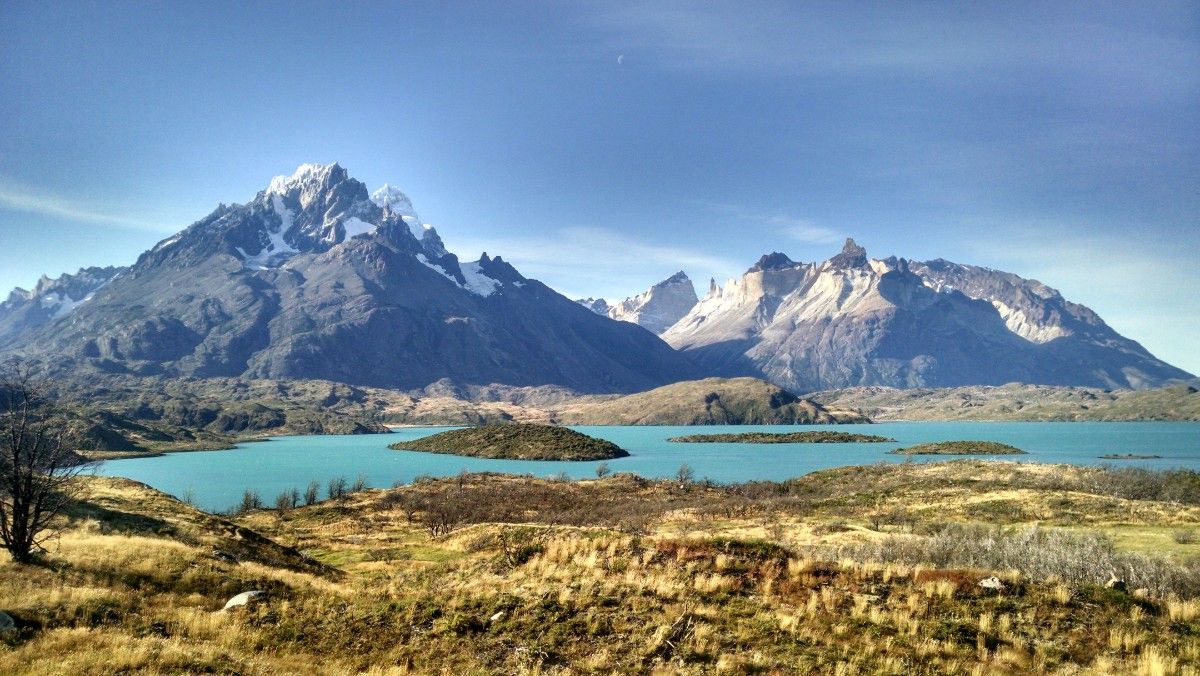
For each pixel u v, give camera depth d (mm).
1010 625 26438
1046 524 68812
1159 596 28625
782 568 32312
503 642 25516
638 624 26406
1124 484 98812
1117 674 22688
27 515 34281
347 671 23547
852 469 147000
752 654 24094
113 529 48500
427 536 89062
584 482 161500
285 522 110000
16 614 25547
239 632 27219
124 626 26672
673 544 35719
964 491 99125
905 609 27641
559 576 32219
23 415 36375
